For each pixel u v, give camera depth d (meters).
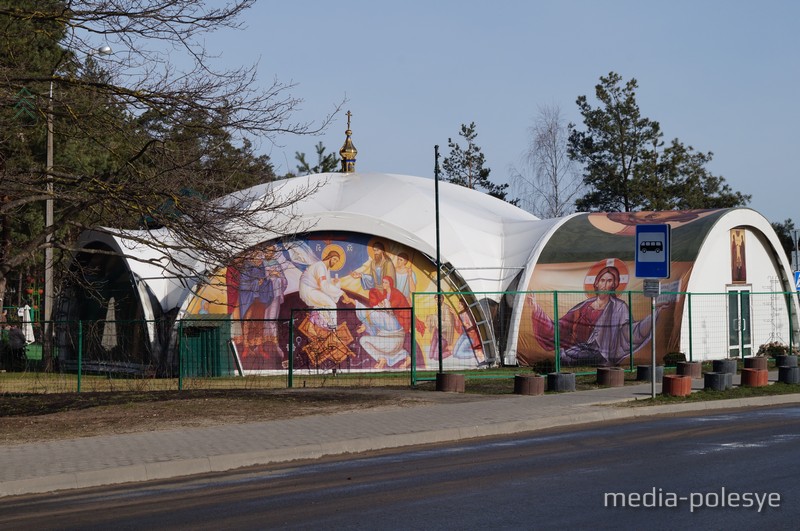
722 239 32.12
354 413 17.16
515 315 32.06
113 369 29.58
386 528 8.53
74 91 16.53
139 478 11.59
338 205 34.25
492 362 31.27
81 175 17.12
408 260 30.92
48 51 19.06
